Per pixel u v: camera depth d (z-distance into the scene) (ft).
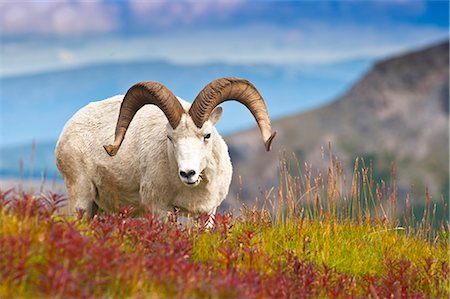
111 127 101.65
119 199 101.81
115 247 62.49
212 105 87.81
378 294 71.20
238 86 90.79
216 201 95.45
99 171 101.65
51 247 56.03
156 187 93.97
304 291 65.46
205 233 78.89
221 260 69.72
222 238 77.25
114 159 99.40
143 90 88.33
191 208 93.71
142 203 97.30
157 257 62.13
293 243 83.46
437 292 77.87
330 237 86.69
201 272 60.39
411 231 95.09
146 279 57.00
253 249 72.79
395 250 88.07
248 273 63.26
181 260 62.80
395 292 72.59
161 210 94.48
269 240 81.71
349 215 93.25
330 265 79.92
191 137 86.69
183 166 84.69
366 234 90.63
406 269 78.02
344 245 85.30
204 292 56.49
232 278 58.49
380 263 83.20
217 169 92.68
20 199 64.49
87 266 55.01
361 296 71.00
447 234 96.53
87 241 59.41
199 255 73.10
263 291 59.06
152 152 93.97
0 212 62.59
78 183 104.06
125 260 59.88
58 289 51.01
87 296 51.83
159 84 87.76
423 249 90.33
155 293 54.34
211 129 89.10
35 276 54.39
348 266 81.05
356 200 93.71
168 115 87.15
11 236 56.39
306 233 86.22
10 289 51.93
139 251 65.67
